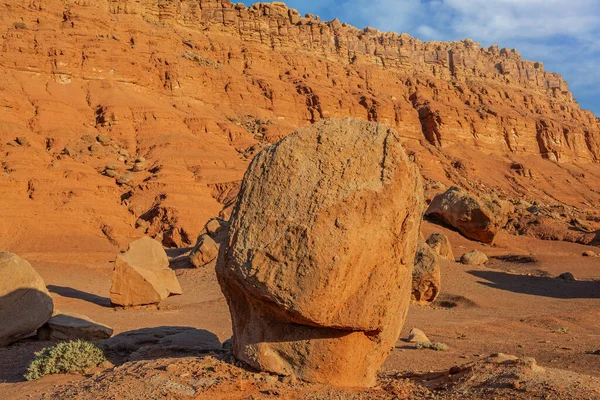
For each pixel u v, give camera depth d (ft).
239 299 24.82
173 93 291.38
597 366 37.68
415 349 45.42
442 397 22.04
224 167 232.53
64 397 22.16
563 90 540.11
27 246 147.23
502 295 99.35
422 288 84.69
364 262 22.35
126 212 183.93
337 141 24.20
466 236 182.60
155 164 221.66
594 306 89.61
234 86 323.16
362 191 22.71
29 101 236.84
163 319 59.57
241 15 389.19
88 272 112.37
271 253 22.24
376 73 406.82
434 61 474.49
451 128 374.84
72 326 41.70
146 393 21.08
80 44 272.92
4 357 36.17
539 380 22.44
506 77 505.66
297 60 383.24
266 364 23.47
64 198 177.99
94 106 255.50
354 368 23.53
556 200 342.64
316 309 21.72
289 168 23.91
